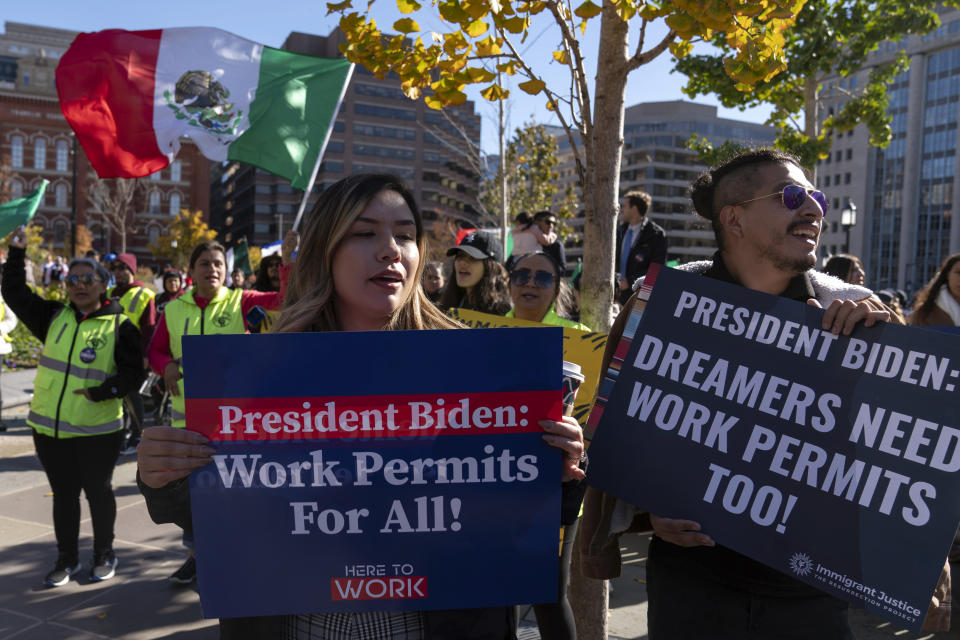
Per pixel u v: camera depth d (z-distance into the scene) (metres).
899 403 1.59
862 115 14.52
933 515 1.52
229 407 1.38
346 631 1.48
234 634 1.48
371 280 1.53
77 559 4.38
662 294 1.84
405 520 1.41
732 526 1.69
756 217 1.84
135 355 4.39
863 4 12.77
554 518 1.43
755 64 2.17
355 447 1.40
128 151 5.01
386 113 100.19
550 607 2.14
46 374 4.29
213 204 158.00
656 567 1.95
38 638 3.62
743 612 1.78
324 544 1.40
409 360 1.40
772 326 1.73
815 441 1.65
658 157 117.38
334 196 1.54
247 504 1.39
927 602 1.50
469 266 3.89
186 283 14.66
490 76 2.77
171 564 4.56
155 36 5.05
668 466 1.76
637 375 1.83
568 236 11.66
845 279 4.82
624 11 2.49
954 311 4.28
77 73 4.95
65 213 82.81
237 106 5.09
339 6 2.84
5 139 80.56
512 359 1.41
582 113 2.79
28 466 6.72
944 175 89.88
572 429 1.42
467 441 1.41
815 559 1.61
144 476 1.36
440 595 1.42
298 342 1.38
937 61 90.50
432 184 103.31
